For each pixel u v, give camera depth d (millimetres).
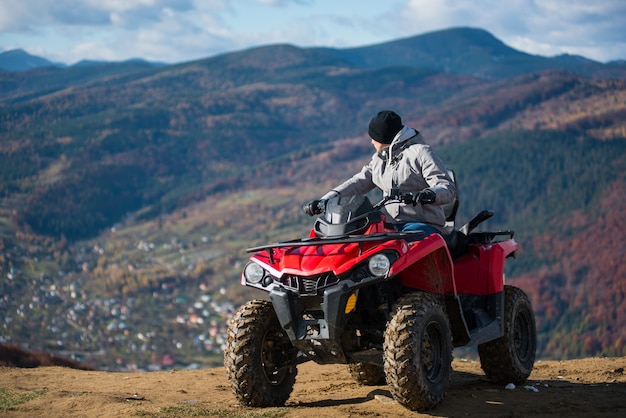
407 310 4773
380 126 5695
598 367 7625
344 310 4742
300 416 4816
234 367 5152
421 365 4707
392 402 5246
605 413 4859
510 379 6188
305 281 4875
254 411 5070
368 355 4949
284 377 5473
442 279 5293
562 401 5355
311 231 5281
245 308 5293
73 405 5594
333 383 6738
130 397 5988
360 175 6074
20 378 7539
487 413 4902
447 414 4852
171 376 7594
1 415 5312
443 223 5699
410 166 5621
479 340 5605
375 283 4980
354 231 5008
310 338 4840
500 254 6082
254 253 5352
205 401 5785
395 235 4812
